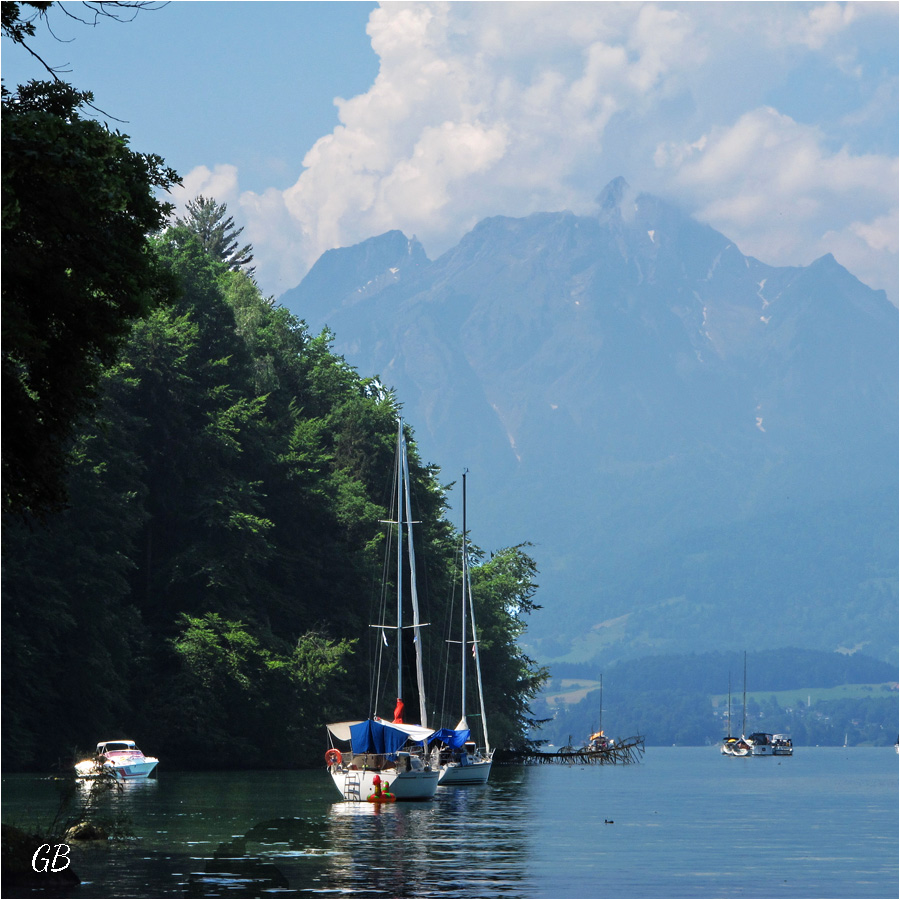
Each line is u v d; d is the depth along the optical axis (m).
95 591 152.38
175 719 164.25
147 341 173.38
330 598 199.75
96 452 154.50
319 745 182.38
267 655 171.25
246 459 191.88
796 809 131.50
